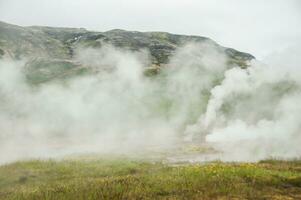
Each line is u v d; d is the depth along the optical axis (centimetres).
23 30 17250
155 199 1478
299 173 2058
